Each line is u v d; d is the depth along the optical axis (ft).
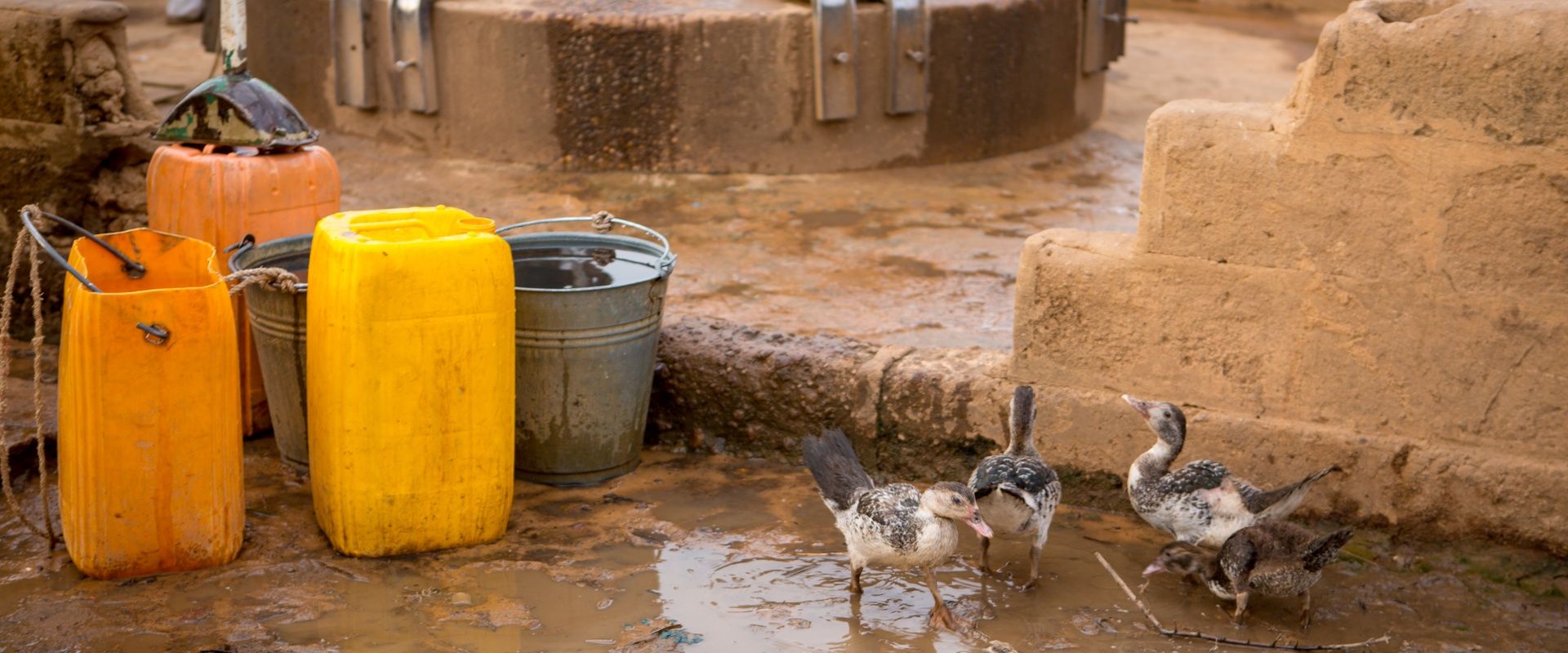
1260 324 19.15
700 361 22.43
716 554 19.08
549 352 20.07
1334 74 17.80
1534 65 16.74
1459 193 17.57
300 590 17.70
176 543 17.88
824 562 18.97
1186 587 18.49
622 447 21.27
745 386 22.21
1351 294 18.53
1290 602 18.04
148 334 16.76
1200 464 18.22
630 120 33.86
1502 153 17.21
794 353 22.03
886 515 16.79
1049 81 37.68
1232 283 19.12
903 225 30.76
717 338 22.59
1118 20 39.70
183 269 18.94
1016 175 35.45
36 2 24.44
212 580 17.87
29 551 18.62
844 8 33.32
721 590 18.07
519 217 30.76
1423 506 18.78
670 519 20.15
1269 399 19.43
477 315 17.95
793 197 32.78
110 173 25.44
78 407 16.97
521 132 34.24
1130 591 17.97
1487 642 17.08
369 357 17.54
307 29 36.27
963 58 35.37
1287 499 17.63
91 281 18.47
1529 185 17.20
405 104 35.09
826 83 33.73
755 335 22.66
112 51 25.12
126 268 18.71
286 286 19.15
